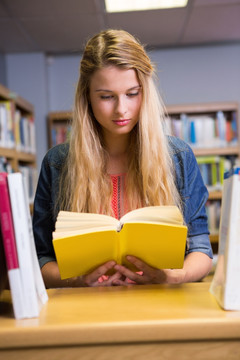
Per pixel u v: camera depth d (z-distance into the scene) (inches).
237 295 25.0
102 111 39.5
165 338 23.0
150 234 31.3
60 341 23.0
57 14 132.2
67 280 40.6
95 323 23.2
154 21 142.5
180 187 46.1
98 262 33.8
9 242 25.1
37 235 47.0
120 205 45.5
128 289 31.5
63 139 164.9
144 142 42.3
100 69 38.0
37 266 28.6
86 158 44.3
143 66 38.9
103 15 135.0
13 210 25.3
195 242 43.9
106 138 45.4
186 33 157.3
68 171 45.6
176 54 176.6
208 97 176.4
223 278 25.9
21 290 25.1
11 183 25.4
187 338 23.0
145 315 24.4
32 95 172.2
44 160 48.6
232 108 154.5
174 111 155.6
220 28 152.6
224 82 175.9
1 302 29.3
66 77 179.8
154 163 43.0
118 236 31.2
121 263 36.5
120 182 46.1
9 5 123.8
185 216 45.3
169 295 29.2
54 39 156.2
